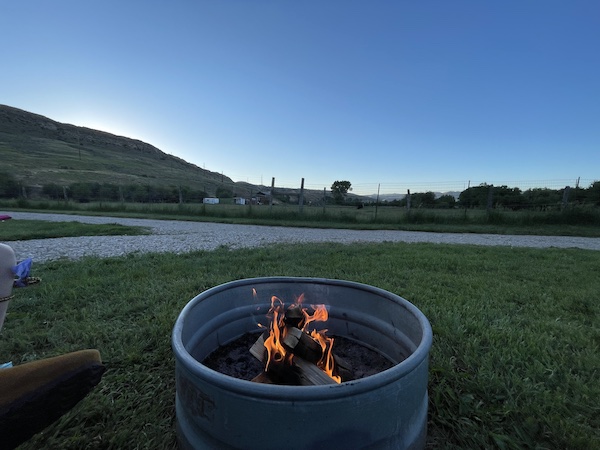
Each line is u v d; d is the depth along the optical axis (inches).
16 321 106.0
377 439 42.5
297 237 337.1
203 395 43.5
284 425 39.1
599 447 57.9
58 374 39.7
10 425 37.4
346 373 63.7
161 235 339.3
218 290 76.5
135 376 76.9
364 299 80.7
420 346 50.3
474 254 222.7
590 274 174.1
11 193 1056.8
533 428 61.9
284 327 66.7
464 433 61.3
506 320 107.7
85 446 58.6
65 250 243.6
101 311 113.1
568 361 85.0
